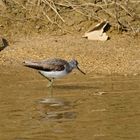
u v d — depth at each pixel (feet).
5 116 43.96
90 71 60.80
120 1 76.07
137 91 51.57
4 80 56.44
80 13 74.64
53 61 54.65
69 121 42.57
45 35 71.72
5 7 75.00
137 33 71.92
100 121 42.45
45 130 40.29
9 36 70.95
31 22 73.41
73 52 66.44
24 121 42.65
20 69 61.31
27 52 66.54
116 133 39.50
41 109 45.88
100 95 50.42
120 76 58.54
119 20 73.56
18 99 49.08
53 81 55.67
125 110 45.39
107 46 68.44
